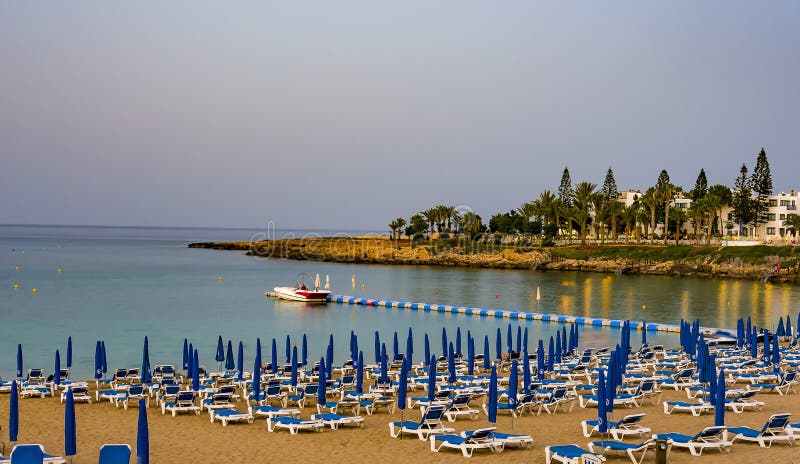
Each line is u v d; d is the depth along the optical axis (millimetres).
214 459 22969
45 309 77562
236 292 100500
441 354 52875
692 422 28000
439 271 148125
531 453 23281
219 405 29844
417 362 49094
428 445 24609
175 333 61719
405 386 26453
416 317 74812
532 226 170625
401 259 174750
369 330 65188
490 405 25188
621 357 34688
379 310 81312
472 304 87062
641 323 66062
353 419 27188
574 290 104688
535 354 44125
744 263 128875
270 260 190625
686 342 45812
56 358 34844
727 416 29000
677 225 157000
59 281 114062
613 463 21875
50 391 34562
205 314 75750
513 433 26375
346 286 113125
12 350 51875
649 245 153000
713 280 122375
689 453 22797
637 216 163250
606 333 63125
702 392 32094
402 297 95562
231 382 37719
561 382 34875
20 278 118875
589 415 29938
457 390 32938
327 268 157125
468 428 27344
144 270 144375
